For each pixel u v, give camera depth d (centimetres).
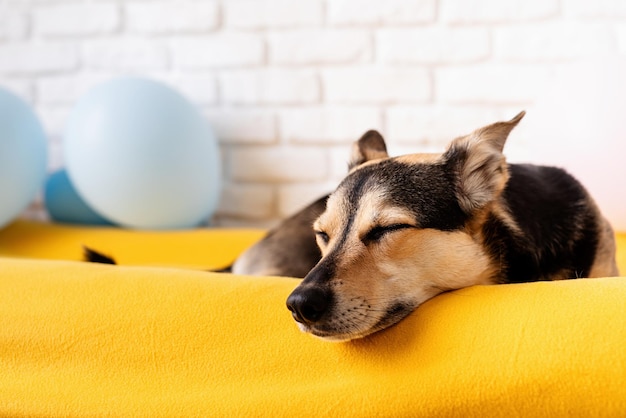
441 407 97
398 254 114
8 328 122
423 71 236
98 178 219
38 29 265
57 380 116
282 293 117
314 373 108
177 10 253
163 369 113
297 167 247
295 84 245
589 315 96
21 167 216
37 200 270
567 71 191
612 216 178
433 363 100
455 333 102
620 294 99
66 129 229
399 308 112
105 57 261
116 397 112
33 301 125
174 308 117
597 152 175
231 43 249
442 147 236
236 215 254
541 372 93
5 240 225
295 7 243
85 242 218
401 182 120
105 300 122
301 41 243
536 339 96
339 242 117
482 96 232
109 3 259
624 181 173
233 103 251
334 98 243
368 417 100
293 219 175
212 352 112
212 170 232
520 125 225
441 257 117
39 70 266
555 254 131
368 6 237
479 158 121
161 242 214
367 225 116
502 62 230
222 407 106
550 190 139
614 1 220
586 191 146
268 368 109
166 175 219
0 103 216
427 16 233
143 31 257
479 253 121
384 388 101
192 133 225
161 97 223
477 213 121
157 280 124
